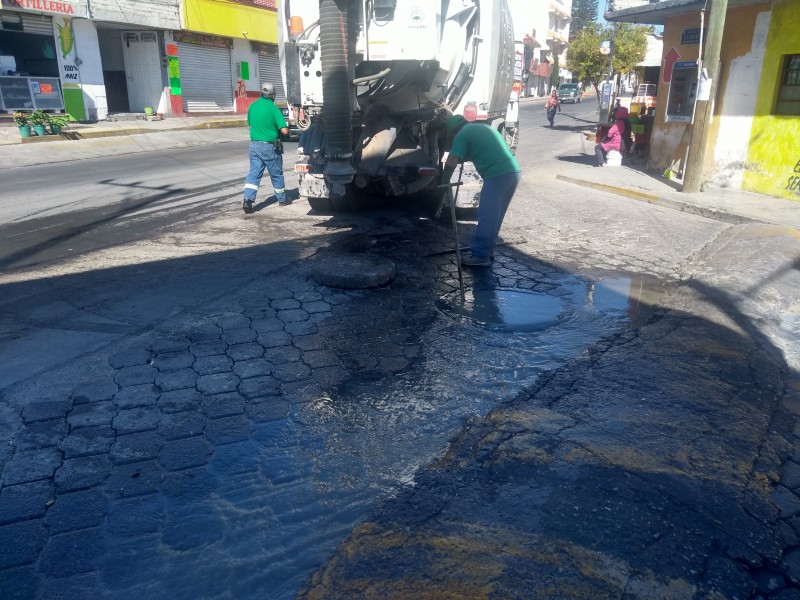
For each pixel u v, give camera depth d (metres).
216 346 4.35
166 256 6.44
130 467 3.03
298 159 8.09
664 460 3.11
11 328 4.60
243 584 2.35
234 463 3.07
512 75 9.92
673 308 5.34
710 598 2.30
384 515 2.71
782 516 2.81
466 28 7.53
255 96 27.33
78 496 2.82
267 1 26.69
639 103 19.05
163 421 3.42
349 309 5.10
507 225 8.23
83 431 3.31
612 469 3.01
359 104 7.45
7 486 2.87
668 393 3.81
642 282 6.05
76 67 19.33
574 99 49.16
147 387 3.77
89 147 16.09
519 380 3.98
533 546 2.51
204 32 23.28
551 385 3.91
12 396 3.64
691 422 3.48
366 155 7.34
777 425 3.59
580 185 11.64
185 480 2.94
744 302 5.49
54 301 5.16
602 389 3.85
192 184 10.93
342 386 3.85
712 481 2.96
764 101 10.27
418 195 9.52
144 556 2.48
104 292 5.37
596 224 8.41
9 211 8.59
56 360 4.09
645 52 26.39
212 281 5.69
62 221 8.01
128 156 15.26
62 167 13.16
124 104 23.25
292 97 7.67
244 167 13.15
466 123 6.52
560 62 71.19
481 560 2.43
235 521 2.68
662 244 7.46
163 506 2.77
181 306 5.07
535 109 41.66
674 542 2.55
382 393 3.78
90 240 7.07
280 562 2.45
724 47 10.91
